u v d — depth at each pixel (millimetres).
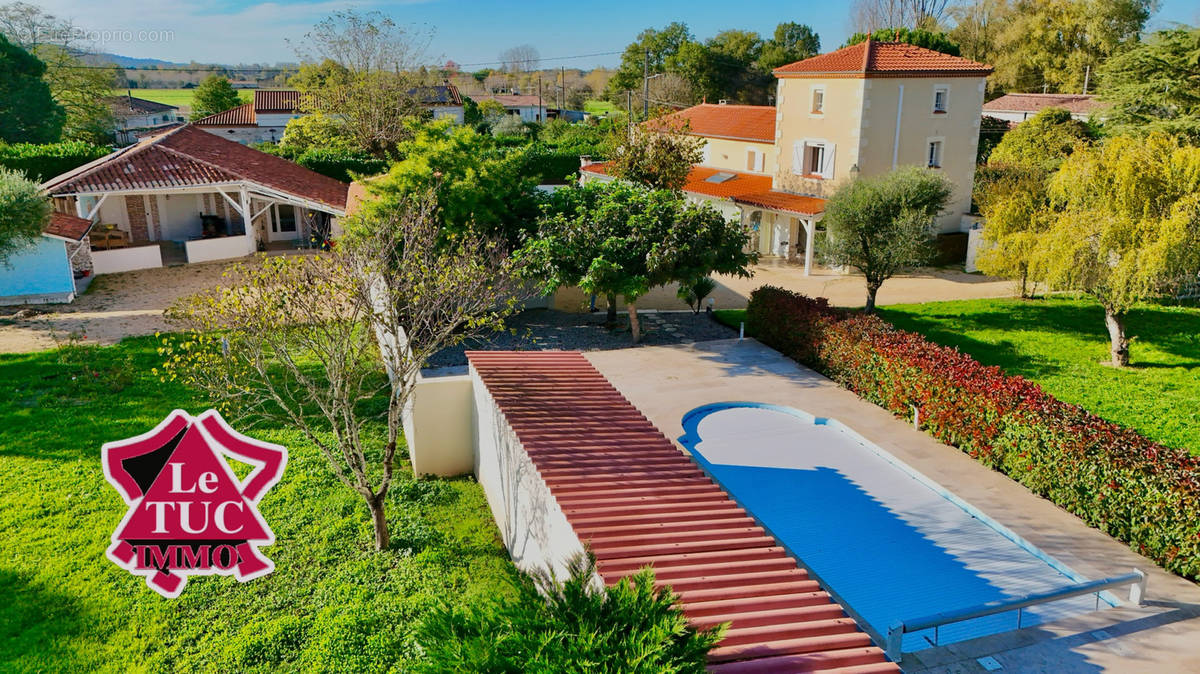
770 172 34781
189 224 32500
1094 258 17828
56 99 54281
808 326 18969
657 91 70375
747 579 7887
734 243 19688
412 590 10477
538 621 6285
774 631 7016
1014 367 18453
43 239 23797
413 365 12312
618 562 8016
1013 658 8594
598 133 55406
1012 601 8781
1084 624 9203
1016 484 12891
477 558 11562
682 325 22797
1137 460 10938
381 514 11469
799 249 33875
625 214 19375
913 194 22047
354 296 11805
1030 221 21453
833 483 13156
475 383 14156
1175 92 32188
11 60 46469
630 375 18312
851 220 22125
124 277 27500
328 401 15188
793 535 11547
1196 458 10969
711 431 15375
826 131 30250
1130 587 9867
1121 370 18141
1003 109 52938
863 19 71812
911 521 11922
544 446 10758
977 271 29828
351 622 9516
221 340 12180
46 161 34906
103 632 9477
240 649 9102
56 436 14773
